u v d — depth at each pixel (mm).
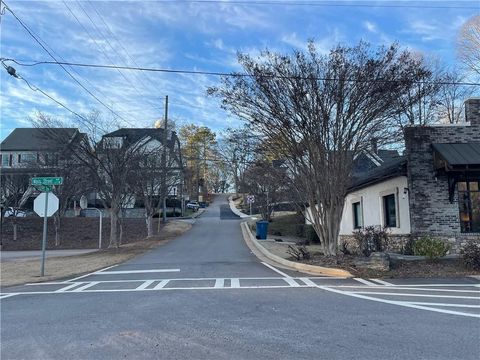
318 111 14773
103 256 22547
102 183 27156
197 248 25047
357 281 12859
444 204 17688
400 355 5758
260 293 10828
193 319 8016
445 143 17922
